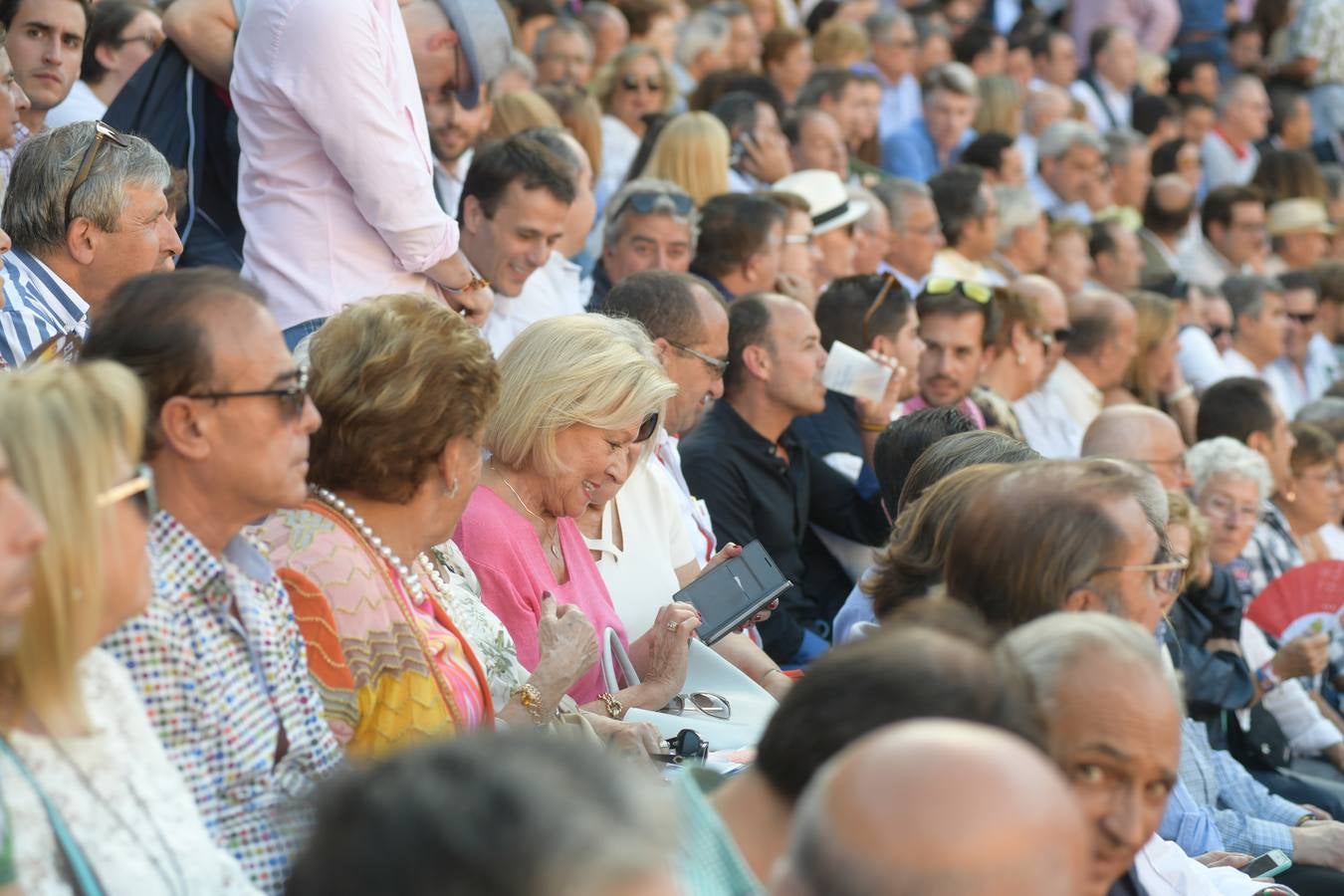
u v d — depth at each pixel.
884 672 6.19
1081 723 7.09
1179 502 15.34
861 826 4.55
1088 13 43.97
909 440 13.23
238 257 15.23
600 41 29.48
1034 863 4.47
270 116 13.20
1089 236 29.12
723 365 15.01
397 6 13.56
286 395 8.02
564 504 11.91
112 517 6.70
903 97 34.53
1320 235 34.53
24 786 6.39
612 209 18.89
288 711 8.09
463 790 4.28
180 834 6.76
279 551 8.92
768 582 12.99
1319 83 43.09
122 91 14.90
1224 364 27.58
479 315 14.08
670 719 11.55
